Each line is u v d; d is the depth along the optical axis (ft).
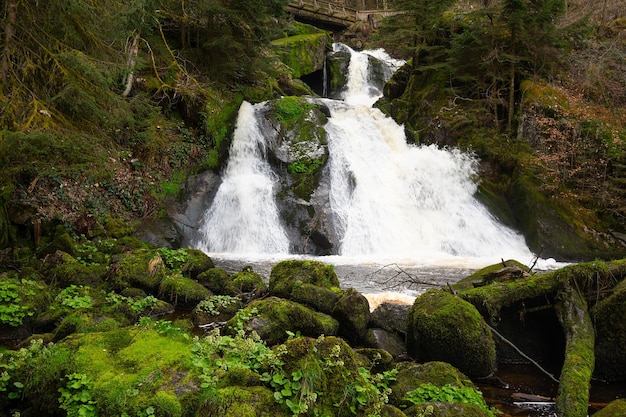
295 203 48.14
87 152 32.48
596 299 20.59
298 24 92.48
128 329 16.21
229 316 24.80
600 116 51.78
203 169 49.34
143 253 30.48
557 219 48.29
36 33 29.37
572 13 71.72
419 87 66.44
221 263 38.34
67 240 31.63
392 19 68.54
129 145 45.96
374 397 12.76
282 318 20.65
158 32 56.75
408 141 60.95
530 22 53.47
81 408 11.76
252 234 46.88
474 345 18.63
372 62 92.32
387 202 51.85
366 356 17.97
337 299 23.72
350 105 61.82
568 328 19.57
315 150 51.52
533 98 53.47
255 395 11.78
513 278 23.34
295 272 26.45
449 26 66.13
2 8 29.04
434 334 19.07
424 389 15.66
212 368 13.25
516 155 53.01
